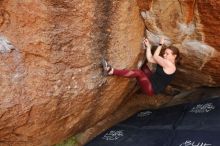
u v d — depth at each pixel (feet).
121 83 17.87
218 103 19.75
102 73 16.28
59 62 14.69
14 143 15.90
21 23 13.47
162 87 17.25
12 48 13.55
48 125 16.12
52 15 13.76
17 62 13.75
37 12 13.48
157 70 17.12
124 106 22.41
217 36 15.90
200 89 22.33
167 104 22.74
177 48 17.53
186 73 20.35
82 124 18.63
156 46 17.62
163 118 20.04
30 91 14.21
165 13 15.70
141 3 15.51
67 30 14.34
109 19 15.10
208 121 18.20
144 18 16.24
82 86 15.81
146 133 18.88
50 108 15.26
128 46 16.40
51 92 14.82
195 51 17.49
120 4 15.01
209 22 15.34
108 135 19.38
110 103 18.75
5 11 13.14
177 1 15.14
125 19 15.53
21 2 13.19
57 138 17.75
